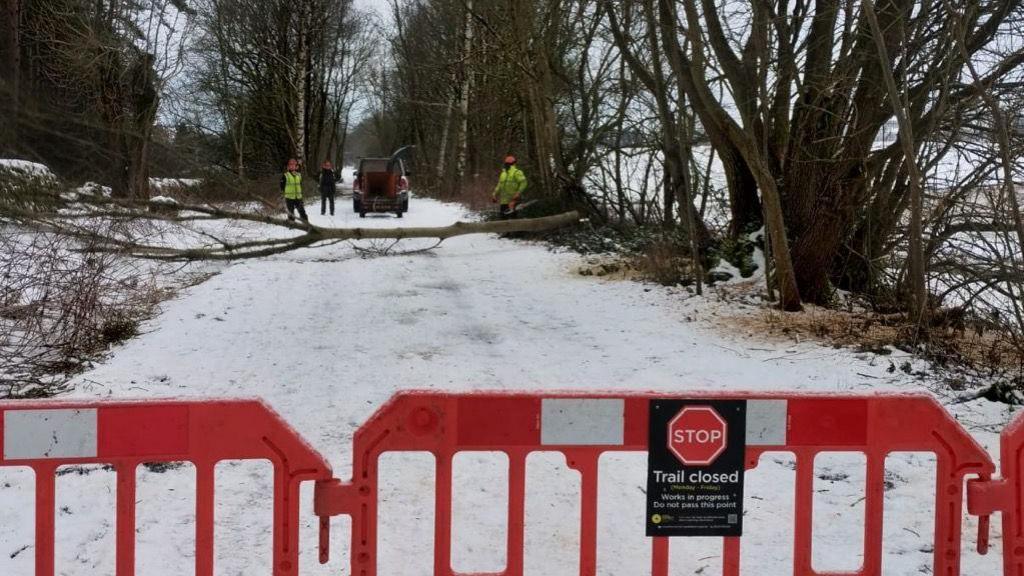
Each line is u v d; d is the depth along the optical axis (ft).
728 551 11.20
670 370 26.04
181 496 15.93
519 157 78.95
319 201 117.08
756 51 33.32
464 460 18.10
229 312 34.45
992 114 27.91
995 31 30.63
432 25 112.57
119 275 32.37
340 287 41.32
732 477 11.10
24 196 19.88
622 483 17.04
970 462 11.46
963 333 29.32
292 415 21.16
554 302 37.76
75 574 12.96
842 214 35.42
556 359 27.37
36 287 26.00
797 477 11.32
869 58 31.89
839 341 29.45
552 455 18.69
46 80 22.80
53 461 10.36
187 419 10.58
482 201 98.84
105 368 25.04
